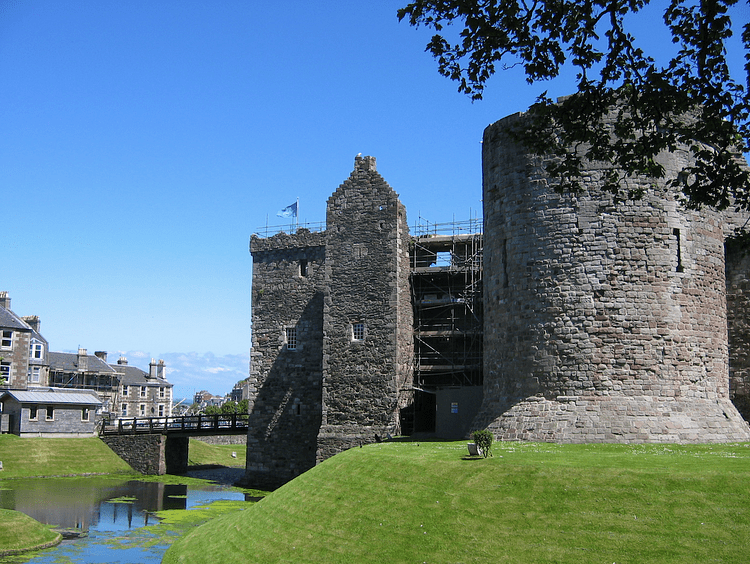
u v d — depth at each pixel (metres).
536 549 17.14
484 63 19.12
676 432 26.66
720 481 18.06
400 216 46.88
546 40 18.70
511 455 23.31
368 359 45.50
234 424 57.91
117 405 108.88
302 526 22.12
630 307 27.94
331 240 47.72
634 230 28.33
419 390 46.56
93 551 29.20
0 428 61.84
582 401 27.69
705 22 17.45
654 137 18.88
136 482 51.41
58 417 60.62
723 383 29.41
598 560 16.25
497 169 31.61
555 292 28.83
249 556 21.58
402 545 18.86
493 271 31.50
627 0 18.06
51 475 52.44
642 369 27.61
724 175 18.58
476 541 18.09
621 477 19.03
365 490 22.66
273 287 51.84
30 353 86.31
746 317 31.89
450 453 25.11
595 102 19.14
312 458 48.47
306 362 49.94
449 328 48.00
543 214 29.52
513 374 29.75
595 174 28.80
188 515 37.22
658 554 16.02
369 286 46.28
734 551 15.60
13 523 30.89
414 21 18.97
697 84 17.95
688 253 28.91
